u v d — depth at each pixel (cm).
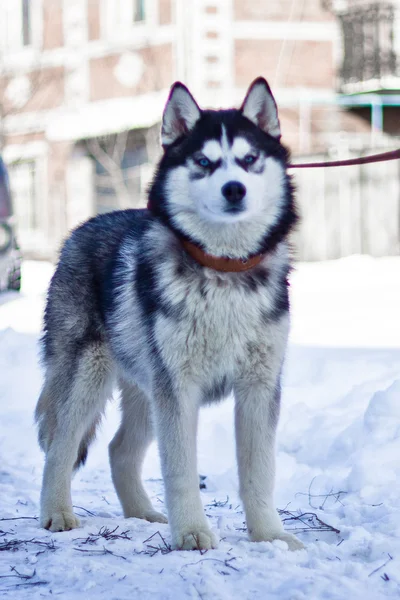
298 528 488
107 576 396
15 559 432
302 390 775
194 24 2045
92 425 561
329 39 2119
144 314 482
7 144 2439
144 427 552
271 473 467
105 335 544
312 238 1933
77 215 2322
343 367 830
